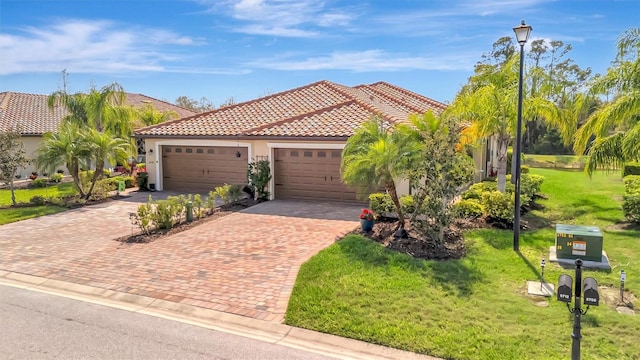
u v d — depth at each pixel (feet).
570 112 52.08
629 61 46.26
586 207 49.21
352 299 23.82
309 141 55.36
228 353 19.24
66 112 103.30
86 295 26.48
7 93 107.55
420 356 18.76
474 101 47.73
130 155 82.38
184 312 23.71
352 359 18.71
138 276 29.22
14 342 20.33
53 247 37.01
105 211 53.31
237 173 62.95
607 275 27.12
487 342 19.24
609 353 18.20
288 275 28.60
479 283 25.75
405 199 41.70
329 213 48.49
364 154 37.11
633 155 44.55
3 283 28.84
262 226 42.68
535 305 22.91
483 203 41.55
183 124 69.26
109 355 19.03
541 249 32.53
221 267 30.53
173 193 65.98
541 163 127.24
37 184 79.92
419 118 38.91
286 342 20.31
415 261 29.19
